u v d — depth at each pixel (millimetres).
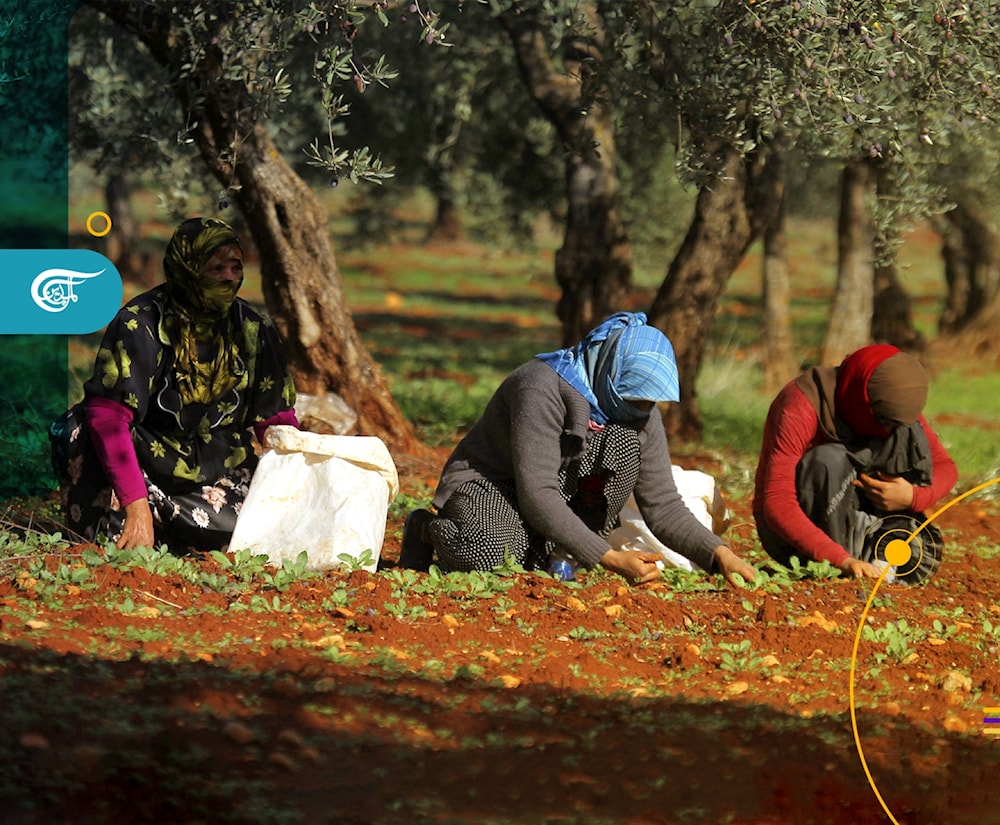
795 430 12195
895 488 12125
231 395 12359
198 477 12297
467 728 7574
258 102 14430
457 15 23766
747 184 22234
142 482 11625
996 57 13367
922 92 13633
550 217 32344
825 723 8125
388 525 15195
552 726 7688
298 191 18438
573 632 9883
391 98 26922
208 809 6215
